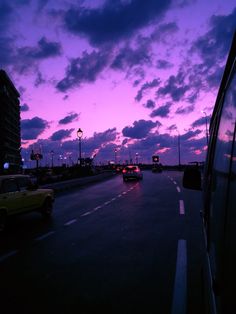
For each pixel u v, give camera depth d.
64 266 8.00
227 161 2.48
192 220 13.89
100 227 13.04
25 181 14.68
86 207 19.59
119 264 8.01
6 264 8.32
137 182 44.12
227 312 1.91
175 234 11.26
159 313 5.32
